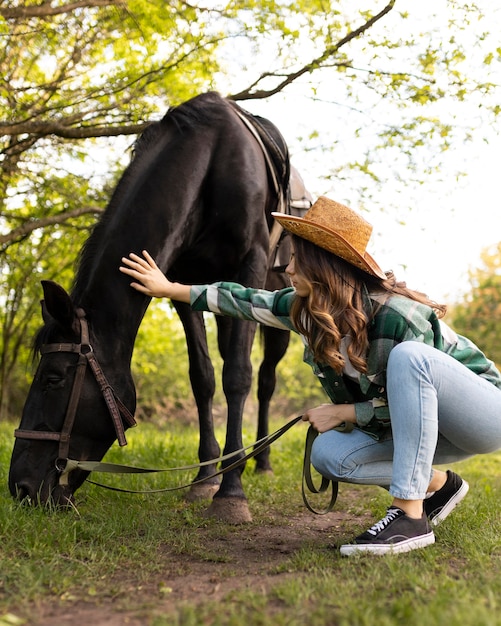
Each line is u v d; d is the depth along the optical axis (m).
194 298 2.69
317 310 2.30
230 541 2.70
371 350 2.36
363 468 2.52
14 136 5.65
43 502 2.71
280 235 3.95
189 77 5.33
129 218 2.98
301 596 1.83
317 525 3.10
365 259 2.36
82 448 2.82
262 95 4.93
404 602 1.71
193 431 7.77
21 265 8.14
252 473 4.45
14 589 1.97
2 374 9.34
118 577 2.14
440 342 2.40
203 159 3.27
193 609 1.74
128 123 5.36
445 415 2.38
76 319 2.79
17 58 5.32
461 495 2.71
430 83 4.75
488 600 1.75
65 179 6.33
